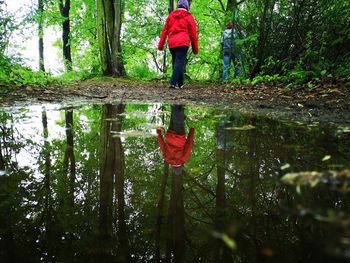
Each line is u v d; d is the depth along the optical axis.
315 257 0.70
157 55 14.91
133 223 0.94
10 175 1.37
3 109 3.42
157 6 12.77
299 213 0.91
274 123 2.51
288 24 6.51
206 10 12.04
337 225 0.80
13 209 1.04
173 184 1.26
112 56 10.65
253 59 7.20
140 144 1.90
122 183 1.28
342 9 5.50
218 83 8.34
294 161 1.45
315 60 6.07
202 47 12.73
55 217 0.99
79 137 2.08
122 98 4.83
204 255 0.75
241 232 0.85
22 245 0.82
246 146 1.77
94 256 0.77
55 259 0.75
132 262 0.74
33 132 2.22
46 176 1.35
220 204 1.04
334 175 1.18
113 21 10.55
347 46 5.55
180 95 5.34
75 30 14.23
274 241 0.78
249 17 7.22
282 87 5.52
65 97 4.74
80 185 1.25
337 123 2.45
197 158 1.59
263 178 1.26
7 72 5.72
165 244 0.81
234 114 3.08
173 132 2.23
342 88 4.33
